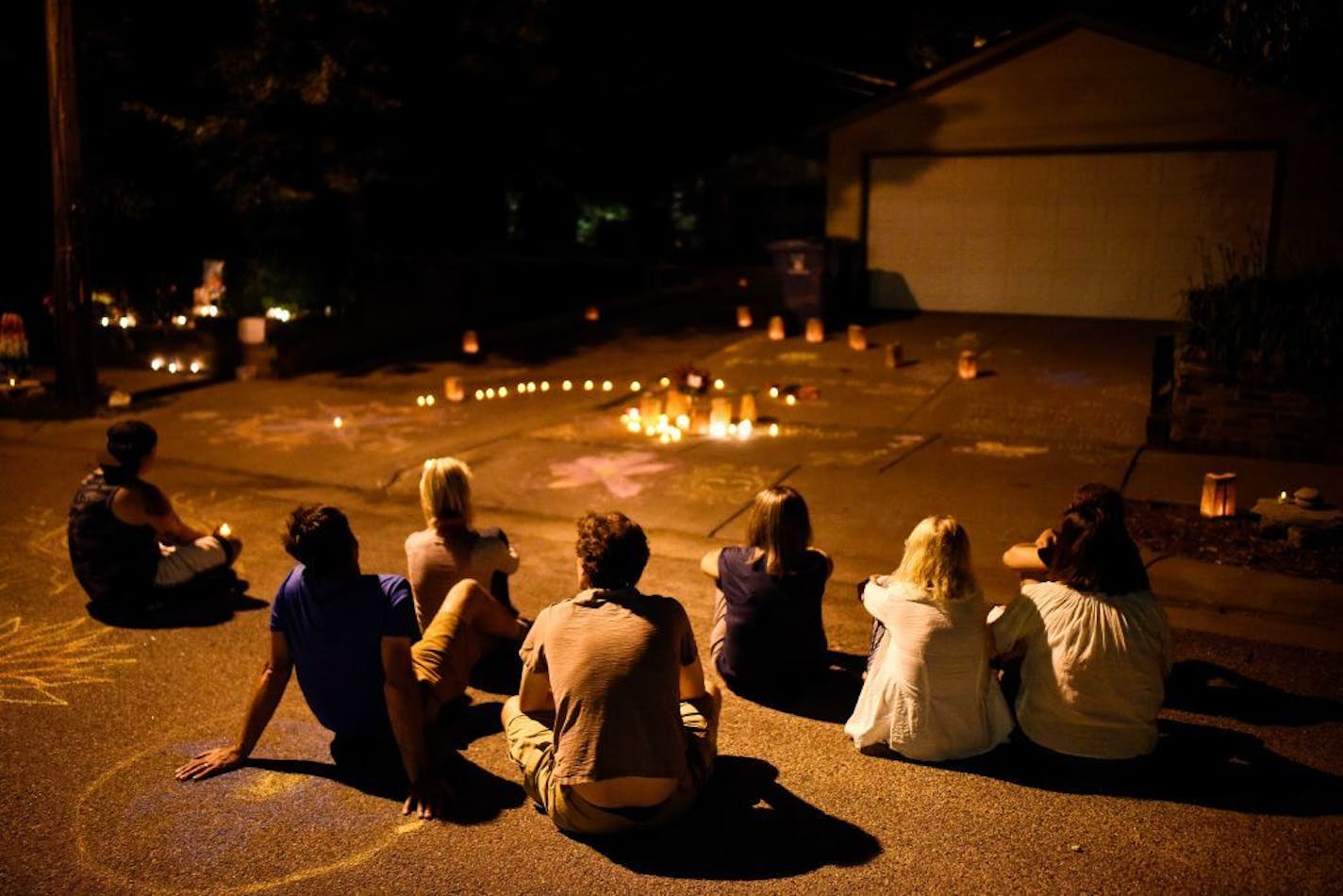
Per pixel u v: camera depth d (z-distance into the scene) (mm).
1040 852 4230
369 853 4250
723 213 28656
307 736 5223
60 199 12953
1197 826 4395
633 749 4059
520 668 5969
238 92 14609
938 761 4926
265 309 15625
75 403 13227
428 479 5676
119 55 15633
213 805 4598
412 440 11406
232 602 6992
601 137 22641
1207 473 9172
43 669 5973
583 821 4191
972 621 4828
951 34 22141
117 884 4043
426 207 22000
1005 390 12281
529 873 4109
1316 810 4508
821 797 4645
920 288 17078
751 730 5266
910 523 8383
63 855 4230
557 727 4141
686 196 29125
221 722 5355
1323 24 8133
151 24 16219
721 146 26562
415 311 17125
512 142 18750
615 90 20250
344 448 11195
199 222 18203
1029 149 16047
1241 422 9914
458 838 4359
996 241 16500
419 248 22016
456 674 5219
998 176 16312
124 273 17594
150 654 6168
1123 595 4805
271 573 7551
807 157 28125
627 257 24734
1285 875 4066
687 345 15648
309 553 4629
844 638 6402
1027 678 4941
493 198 23516
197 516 9008
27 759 4980
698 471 9836
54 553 7996
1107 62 15391
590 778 4035
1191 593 6922
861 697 5098
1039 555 5543
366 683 4742
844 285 16562
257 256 16531
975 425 11078
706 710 4605
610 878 4078
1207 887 4004
